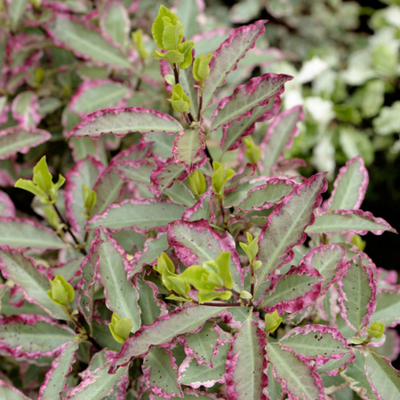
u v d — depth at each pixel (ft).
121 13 2.23
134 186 2.01
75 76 2.36
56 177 2.36
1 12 2.26
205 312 1.78
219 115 1.85
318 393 1.73
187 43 1.76
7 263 1.89
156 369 1.80
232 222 1.85
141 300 1.85
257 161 2.03
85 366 1.98
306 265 1.79
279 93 1.81
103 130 1.81
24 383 2.07
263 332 1.77
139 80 2.27
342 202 1.96
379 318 1.91
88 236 2.00
